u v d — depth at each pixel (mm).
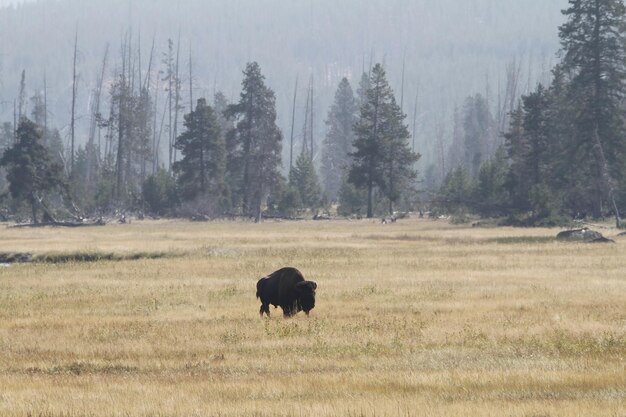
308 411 47750
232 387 55281
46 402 51188
